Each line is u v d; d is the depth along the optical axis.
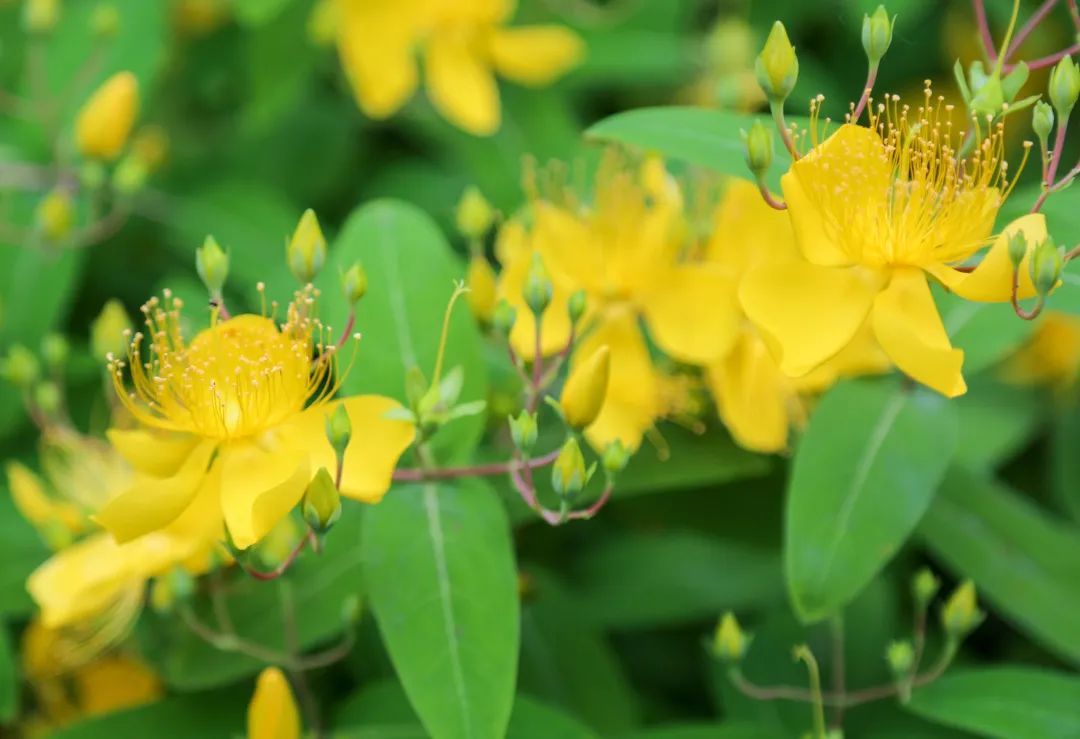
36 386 0.63
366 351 0.58
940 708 0.58
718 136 0.56
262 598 0.59
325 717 0.59
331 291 0.59
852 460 0.57
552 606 0.62
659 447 0.60
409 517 0.56
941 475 0.57
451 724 0.54
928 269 0.54
